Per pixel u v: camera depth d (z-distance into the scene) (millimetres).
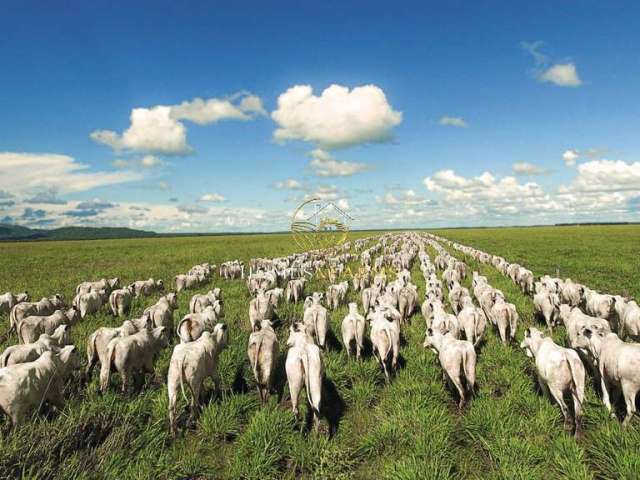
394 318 11859
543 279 18578
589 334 8781
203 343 8539
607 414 7320
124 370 8773
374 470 6582
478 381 9344
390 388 9133
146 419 7930
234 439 7508
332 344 12414
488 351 11172
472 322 11508
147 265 38062
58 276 30016
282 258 31781
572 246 51750
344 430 7648
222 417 7680
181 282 21969
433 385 8953
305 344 8000
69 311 13836
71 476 5926
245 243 78750
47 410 7934
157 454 6781
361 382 9281
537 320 14727
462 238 80812
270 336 9023
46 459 6230
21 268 37031
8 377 6949
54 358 7988
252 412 8133
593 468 6340
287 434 7238
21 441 6414
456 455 6809
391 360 10305
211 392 9125
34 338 12078
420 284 22266
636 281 22797
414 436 6961
